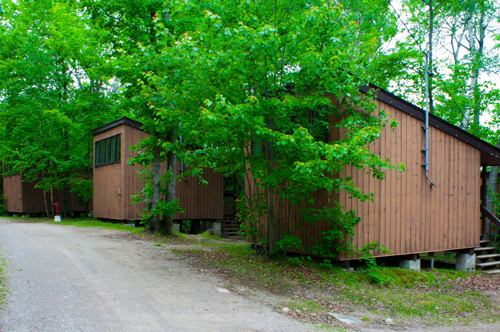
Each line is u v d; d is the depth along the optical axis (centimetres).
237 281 768
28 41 1986
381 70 1644
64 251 925
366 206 950
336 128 908
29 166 1966
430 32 1594
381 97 982
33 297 585
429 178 1089
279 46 789
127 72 1155
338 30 845
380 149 979
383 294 822
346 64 826
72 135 1984
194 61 788
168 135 1223
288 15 880
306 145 745
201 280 751
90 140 2111
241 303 641
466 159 1183
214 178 1836
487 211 1286
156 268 818
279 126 841
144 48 836
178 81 829
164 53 781
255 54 779
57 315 522
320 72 812
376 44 1611
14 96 1981
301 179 787
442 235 1111
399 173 1023
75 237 1165
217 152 907
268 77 862
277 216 954
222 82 812
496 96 1592
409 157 1046
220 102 696
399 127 1026
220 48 810
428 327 654
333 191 903
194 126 853
